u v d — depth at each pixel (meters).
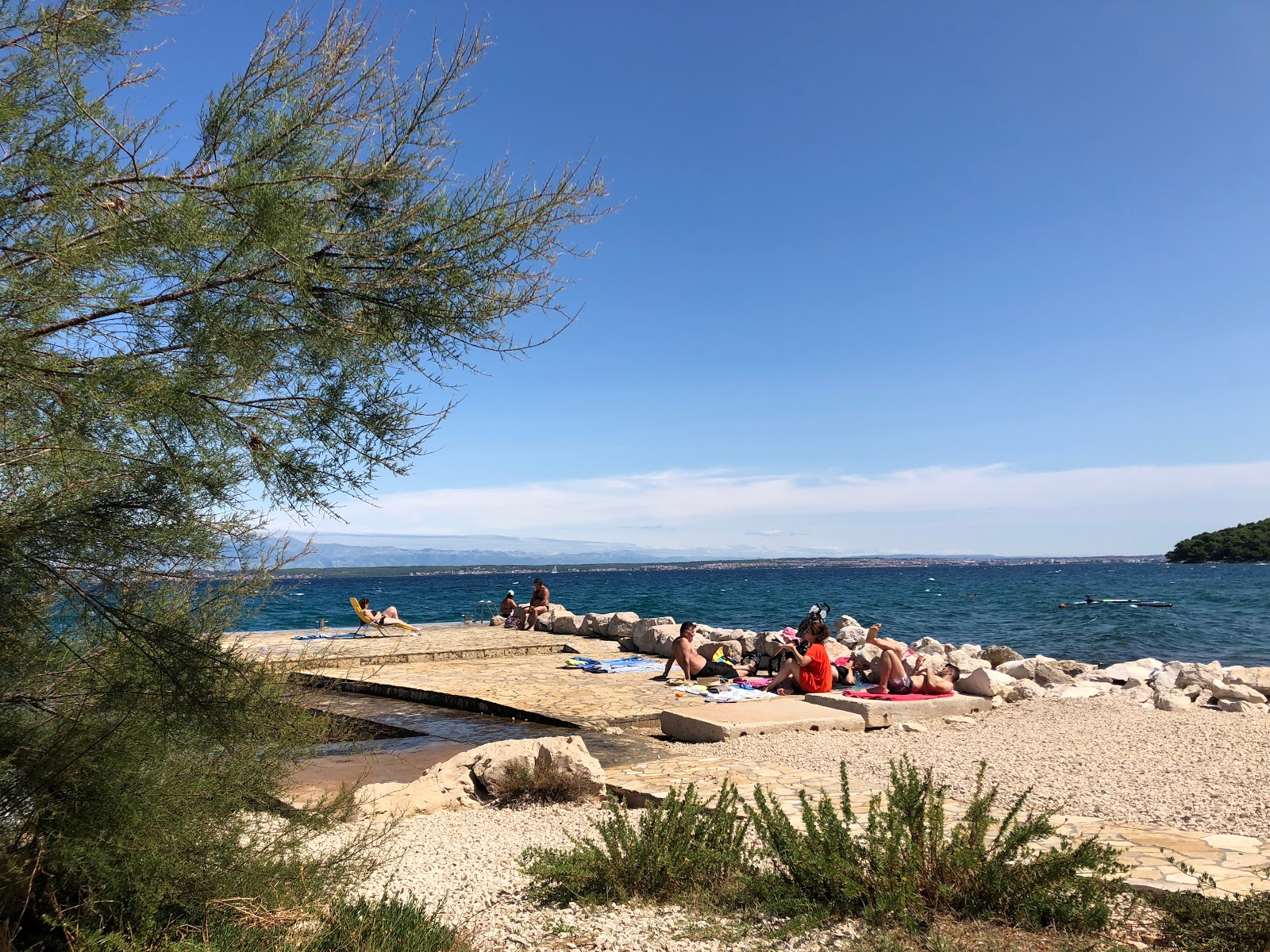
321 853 4.59
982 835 4.27
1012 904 4.00
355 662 15.28
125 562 3.30
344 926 3.95
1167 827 5.34
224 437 3.38
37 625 3.23
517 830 6.32
